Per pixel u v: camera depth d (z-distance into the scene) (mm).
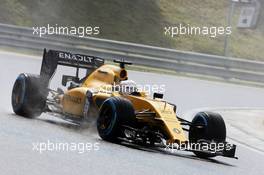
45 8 94375
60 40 81938
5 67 62500
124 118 30734
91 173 23641
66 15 94312
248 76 85125
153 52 84062
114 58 81938
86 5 98062
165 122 30281
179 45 97750
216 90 72625
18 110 36094
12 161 23750
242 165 32219
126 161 27156
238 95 71250
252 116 55906
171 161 29156
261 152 38656
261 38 108312
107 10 98688
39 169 23047
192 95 64500
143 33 96938
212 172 27969
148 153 30391
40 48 81562
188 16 107062
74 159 25984
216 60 85688
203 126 31750
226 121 50781
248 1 86375
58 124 35719
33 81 35906
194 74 84562
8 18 89688
